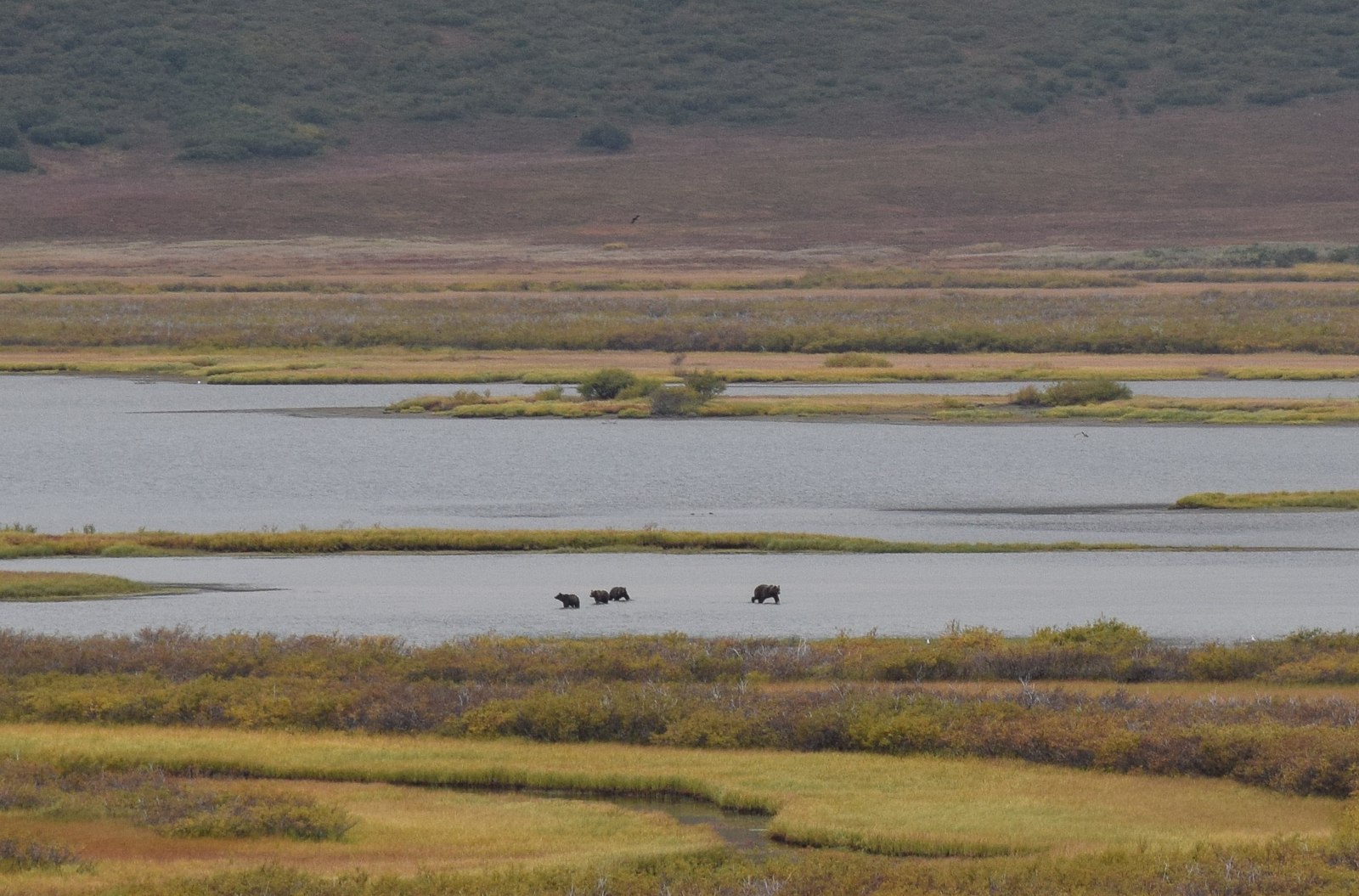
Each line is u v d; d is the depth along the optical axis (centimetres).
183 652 10738
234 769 8356
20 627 12575
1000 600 13612
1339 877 6338
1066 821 7319
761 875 6581
